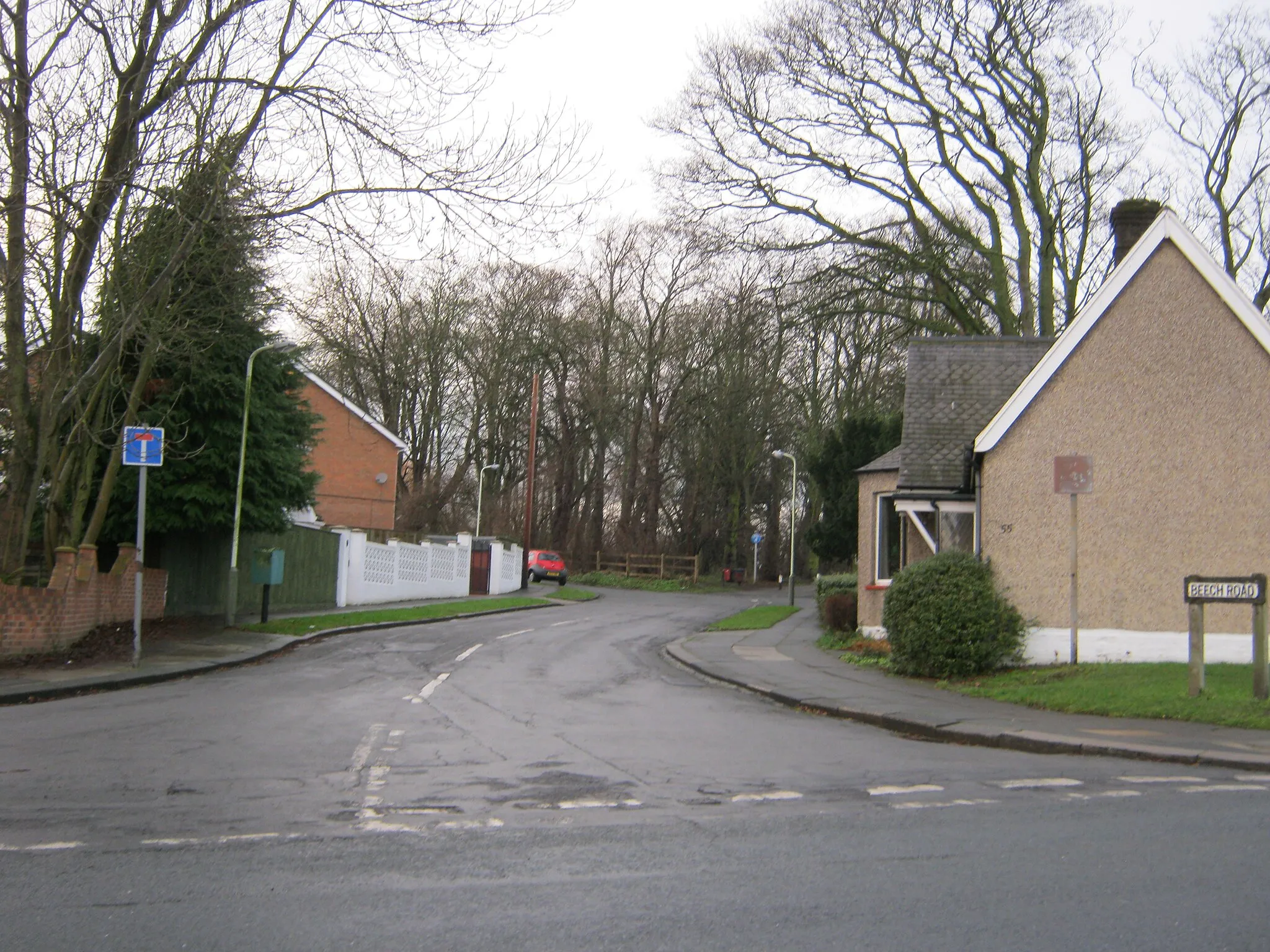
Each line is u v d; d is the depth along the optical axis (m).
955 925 5.57
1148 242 17.95
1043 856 6.92
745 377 57.97
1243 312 17.59
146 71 17.16
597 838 7.28
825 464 35.53
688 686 17.67
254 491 25.11
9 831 7.23
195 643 21.05
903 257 30.58
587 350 62.59
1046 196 31.34
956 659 17.58
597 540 67.06
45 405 17.58
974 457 18.66
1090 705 14.12
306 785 8.88
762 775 9.79
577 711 13.99
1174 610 17.61
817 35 30.62
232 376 24.16
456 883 6.16
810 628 29.38
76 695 14.62
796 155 31.56
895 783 9.51
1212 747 11.36
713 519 66.25
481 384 60.91
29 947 5.11
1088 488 17.00
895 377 46.00
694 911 5.73
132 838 7.09
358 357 35.28
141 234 18.05
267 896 5.88
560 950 5.13
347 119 16.69
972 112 30.52
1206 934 5.46
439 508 59.50
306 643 23.14
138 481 24.03
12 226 16.69
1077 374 18.22
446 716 13.06
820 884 6.25
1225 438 17.59
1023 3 29.41
